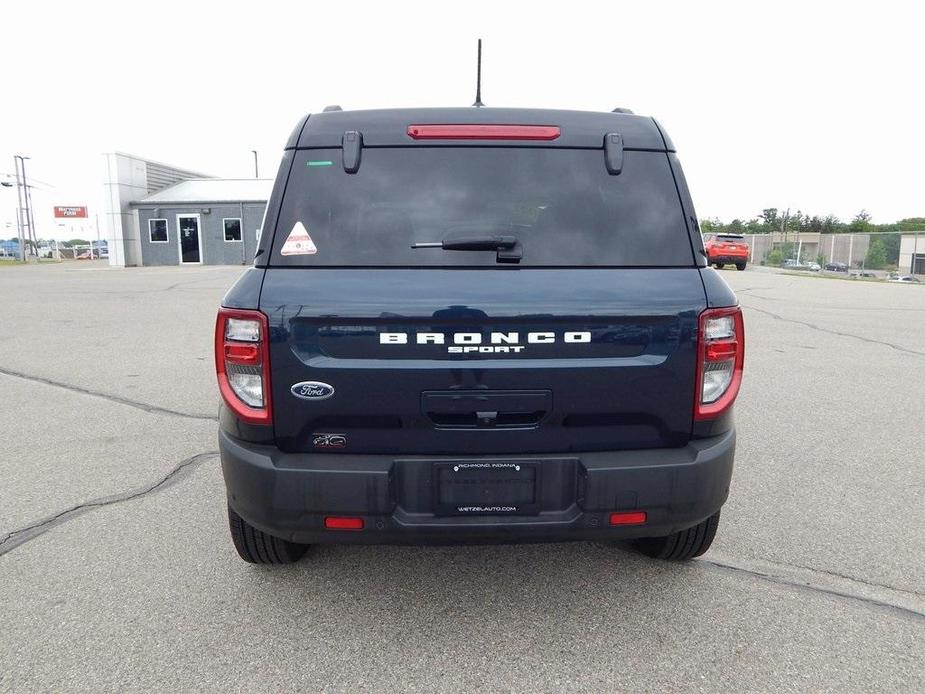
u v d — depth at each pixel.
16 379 7.16
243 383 2.35
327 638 2.56
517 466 2.33
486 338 2.29
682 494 2.36
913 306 15.27
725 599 2.85
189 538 3.41
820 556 3.25
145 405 6.08
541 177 2.46
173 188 38.75
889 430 5.39
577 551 3.29
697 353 2.37
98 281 22.81
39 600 2.83
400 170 2.45
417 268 2.34
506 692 2.26
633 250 2.41
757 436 5.22
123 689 2.28
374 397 2.30
